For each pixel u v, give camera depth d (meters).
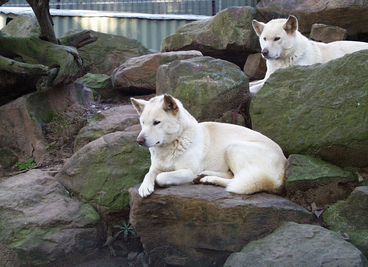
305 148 4.69
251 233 3.95
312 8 8.05
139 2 12.20
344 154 4.53
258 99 5.13
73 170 5.29
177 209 4.09
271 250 3.60
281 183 4.30
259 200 4.00
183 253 4.26
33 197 4.86
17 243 4.46
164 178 4.16
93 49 9.98
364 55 4.57
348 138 4.43
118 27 11.58
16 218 4.64
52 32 6.89
